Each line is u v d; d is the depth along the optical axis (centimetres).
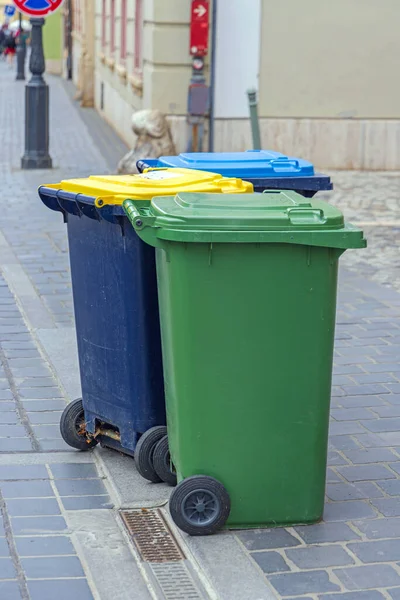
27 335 798
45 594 413
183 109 1811
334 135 1842
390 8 1811
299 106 1827
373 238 1205
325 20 1802
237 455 459
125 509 495
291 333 448
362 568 435
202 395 452
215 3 1764
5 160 1872
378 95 1838
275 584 420
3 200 1433
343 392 675
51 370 711
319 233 432
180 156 642
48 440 584
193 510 459
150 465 514
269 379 452
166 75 1795
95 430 548
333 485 524
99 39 2995
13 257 1076
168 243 439
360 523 478
